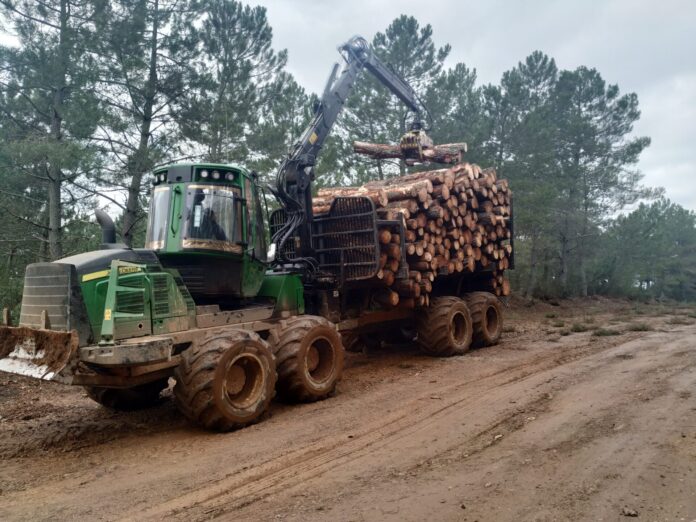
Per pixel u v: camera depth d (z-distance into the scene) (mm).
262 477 4797
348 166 20047
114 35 14078
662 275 37625
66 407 7949
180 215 6988
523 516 3775
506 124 23156
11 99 14562
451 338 10609
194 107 15773
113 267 6148
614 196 27656
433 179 10422
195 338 6797
